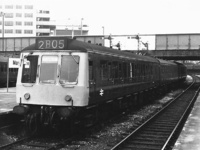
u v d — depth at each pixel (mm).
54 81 11250
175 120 15859
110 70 14148
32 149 9828
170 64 35562
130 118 16297
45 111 11352
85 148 9969
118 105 16594
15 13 109000
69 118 11461
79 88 11023
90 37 41812
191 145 9484
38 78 11430
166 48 41125
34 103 11477
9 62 22922
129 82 17375
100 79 12805
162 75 29281
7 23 108875
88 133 12125
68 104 11102
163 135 12281
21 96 11656
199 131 11641
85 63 11211
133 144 10719
